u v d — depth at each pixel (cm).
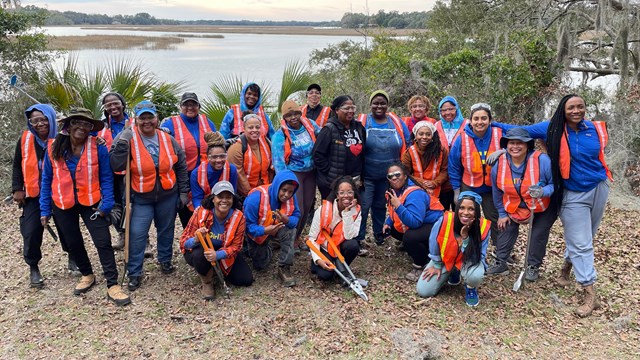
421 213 486
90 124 436
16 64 948
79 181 442
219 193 440
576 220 457
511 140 462
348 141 523
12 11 961
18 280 507
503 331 425
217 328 426
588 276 452
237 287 493
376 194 559
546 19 1477
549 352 399
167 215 491
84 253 478
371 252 577
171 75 2503
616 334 424
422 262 513
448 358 390
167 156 473
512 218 491
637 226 675
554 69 1073
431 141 523
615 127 996
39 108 459
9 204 738
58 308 455
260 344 406
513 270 532
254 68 3056
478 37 1515
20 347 401
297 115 528
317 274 500
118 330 423
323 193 537
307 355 393
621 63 1101
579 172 450
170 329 425
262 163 527
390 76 1239
